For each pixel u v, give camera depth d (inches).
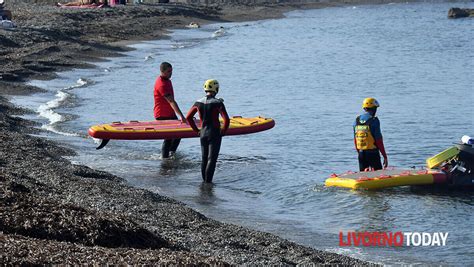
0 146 1044.5
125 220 634.8
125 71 2389.3
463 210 902.4
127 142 1279.5
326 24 5123.0
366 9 6840.6
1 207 599.5
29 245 525.7
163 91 1203.2
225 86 2201.0
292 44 3676.2
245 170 1124.5
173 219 771.4
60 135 1314.0
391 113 1740.9
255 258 663.8
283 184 1042.7
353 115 1686.8
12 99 1701.5
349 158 1235.2
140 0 5423.2
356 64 2874.0
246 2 6781.5
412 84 2319.1
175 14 5034.5
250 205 941.2
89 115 1556.3
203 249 668.7
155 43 3489.2
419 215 884.6
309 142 1354.6
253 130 1255.5
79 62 2509.8
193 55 3038.9
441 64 2896.2
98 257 519.2
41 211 605.0
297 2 7199.8
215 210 904.3
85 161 1123.3
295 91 2121.1
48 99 1744.6
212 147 1037.8
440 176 989.2
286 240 758.5
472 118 1663.4
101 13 4394.7
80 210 625.6
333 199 956.0
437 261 728.3
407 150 1318.9
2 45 2625.5
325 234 815.7
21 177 834.8
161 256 538.0
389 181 976.9
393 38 4052.7
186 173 1097.4
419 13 6289.4
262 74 2509.8
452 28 4734.3
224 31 4311.0
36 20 3718.0
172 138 1161.4
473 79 2437.3
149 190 971.9
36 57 2443.4
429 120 1637.6
